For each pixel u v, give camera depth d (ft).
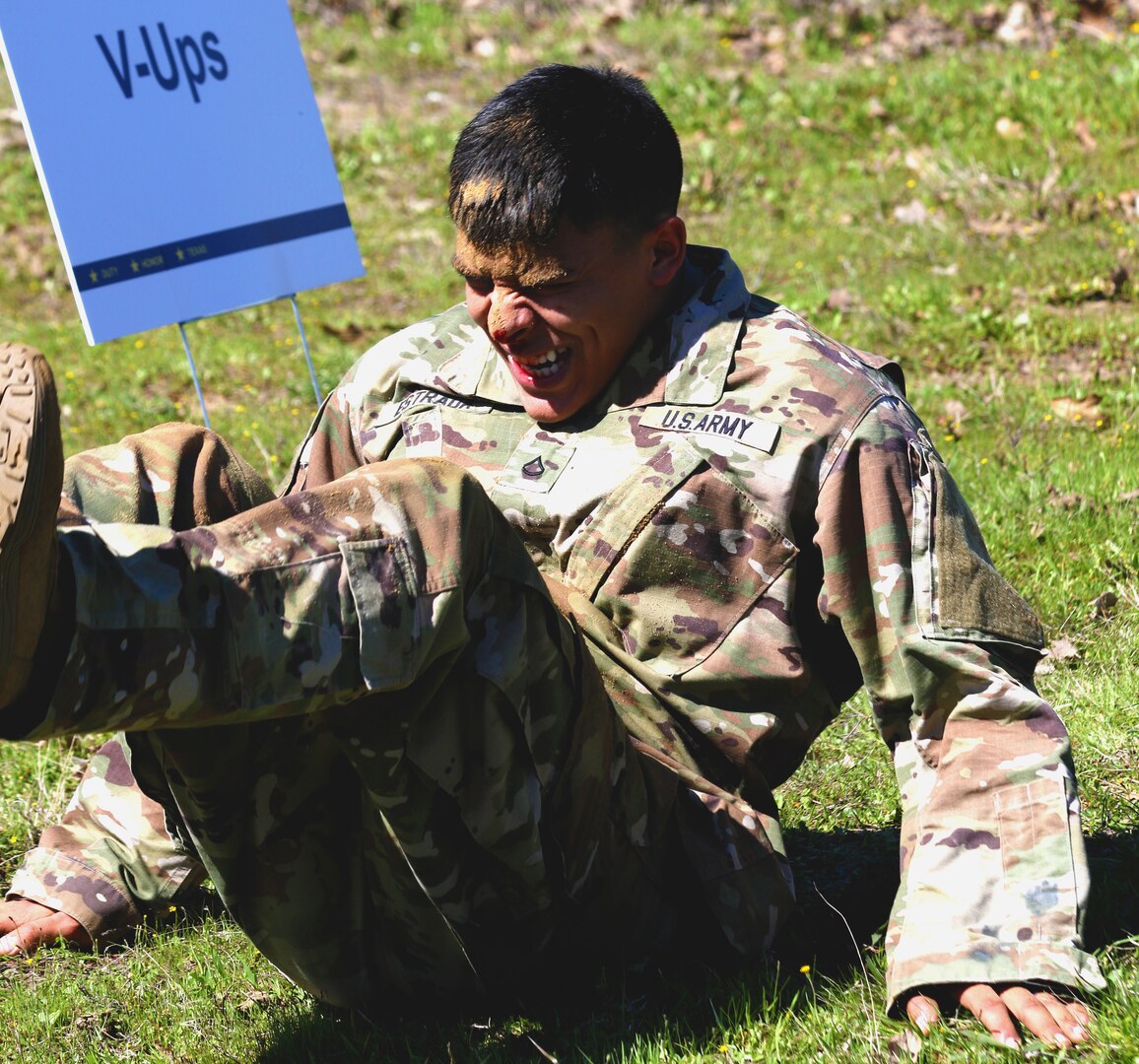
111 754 25.17
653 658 21.36
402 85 96.84
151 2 34.50
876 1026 18.85
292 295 36.09
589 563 21.27
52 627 15.21
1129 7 89.35
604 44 96.84
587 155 20.16
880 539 19.99
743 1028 19.75
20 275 75.72
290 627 16.65
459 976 21.12
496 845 19.17
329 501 17.33
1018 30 89.92
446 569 17.61
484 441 22.34
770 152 80.33
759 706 21.42
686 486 20.77
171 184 34.40
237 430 53.11
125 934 24.90
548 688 19.08
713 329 21.38
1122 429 44.50
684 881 21.76
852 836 26.22
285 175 35.96
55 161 32.89
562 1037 20.49
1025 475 41.47
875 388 20.93
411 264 73.26
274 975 23.38
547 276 20.40
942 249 64.34
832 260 65.36
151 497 18.78
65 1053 21.66
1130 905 21.57
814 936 22.53
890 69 87.35
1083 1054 17.58
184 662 16.02
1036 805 18.99
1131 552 36.50
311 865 19.93
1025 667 20.48
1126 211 65.21
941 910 18.86
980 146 75.31
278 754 18.88
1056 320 55.06
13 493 14.20
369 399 23.90
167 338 66.03
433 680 18.02
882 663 20.12
